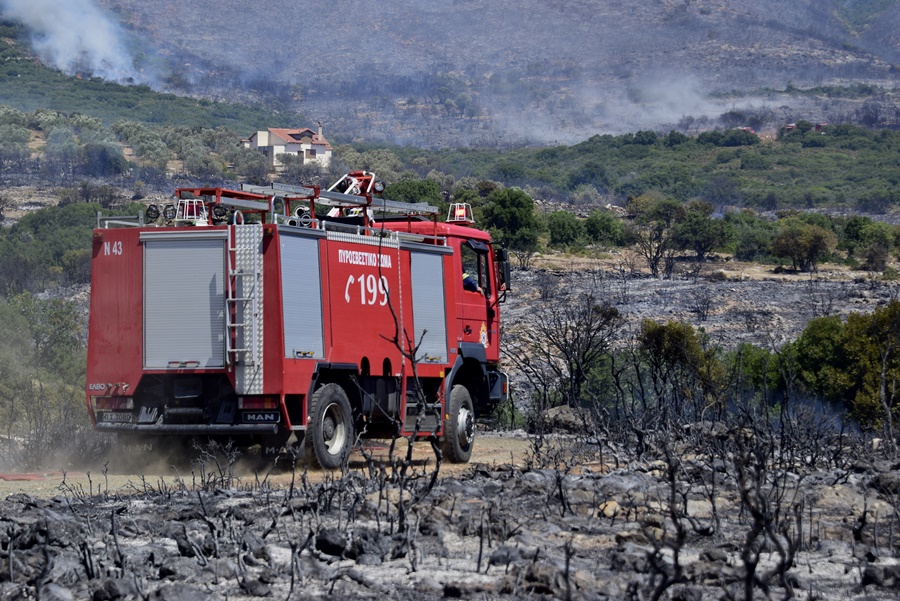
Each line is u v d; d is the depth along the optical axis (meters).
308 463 53.28
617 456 56.19
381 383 58.34
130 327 54.09
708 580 27.64
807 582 27.66
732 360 136.62
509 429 96.94
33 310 148.12
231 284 52.41
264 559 30.58
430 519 35.00
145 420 53.78
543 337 170.00
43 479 52.66
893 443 60.91
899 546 33.31
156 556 30.56
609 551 31.31
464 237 66.19
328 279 54.50
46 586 26.33
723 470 50.31
